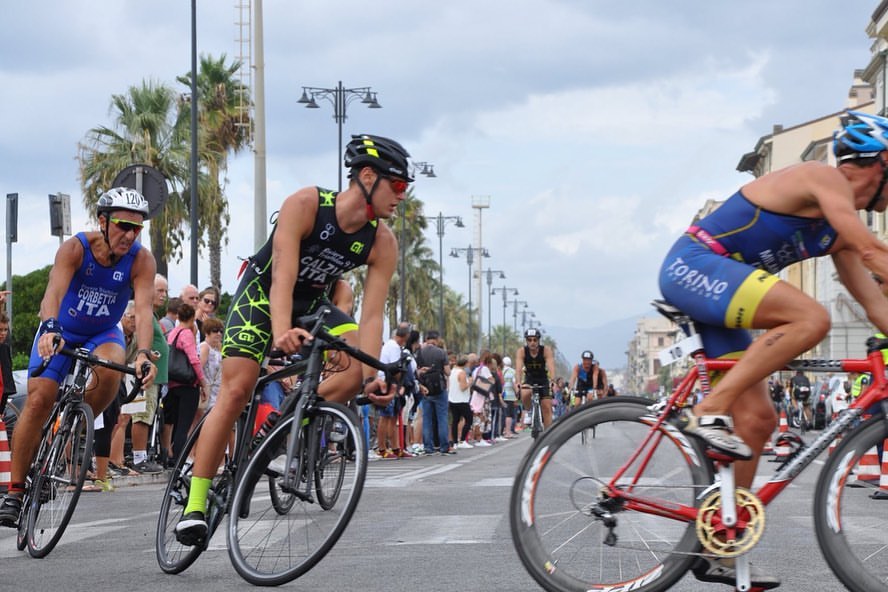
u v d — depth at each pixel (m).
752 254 5.04
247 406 6.39
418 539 7.78
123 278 7.88
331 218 6.11
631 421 5.02
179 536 6.23
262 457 5.93
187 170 43.78
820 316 4.77
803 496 11.08
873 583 4.76
